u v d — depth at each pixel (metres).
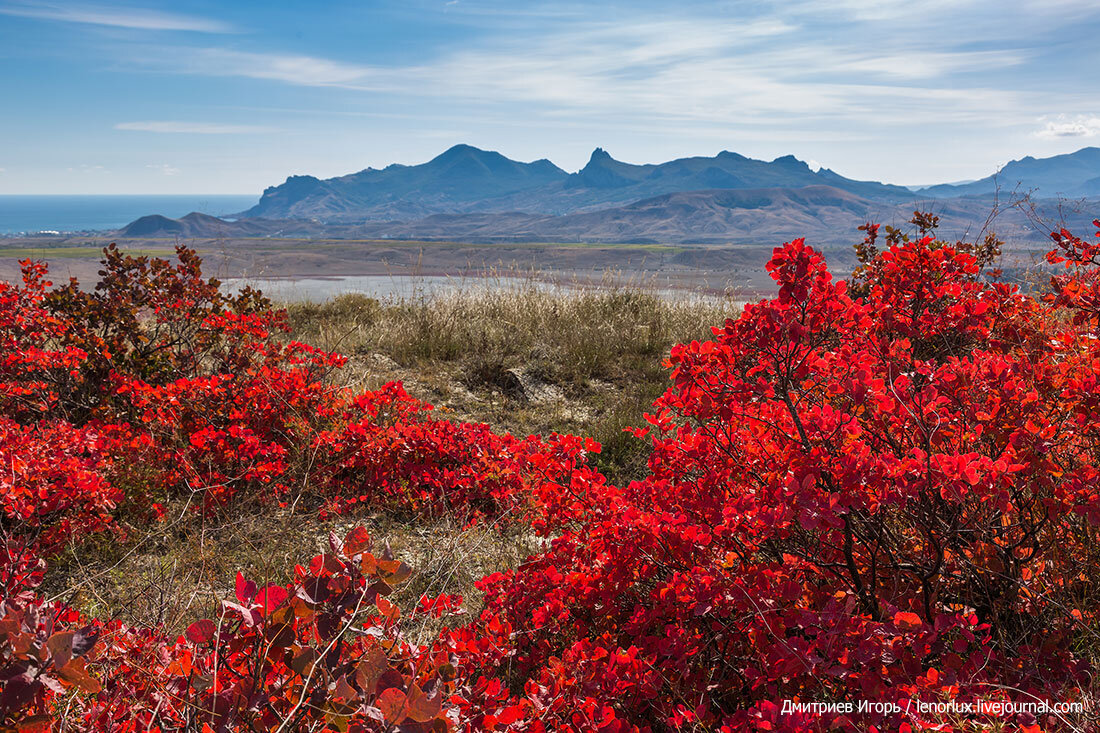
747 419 2.40
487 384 6.80
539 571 2.65
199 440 4.06
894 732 1.64
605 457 5.12
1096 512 1.84
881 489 1.88
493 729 1.65
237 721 1.31
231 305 5.74
